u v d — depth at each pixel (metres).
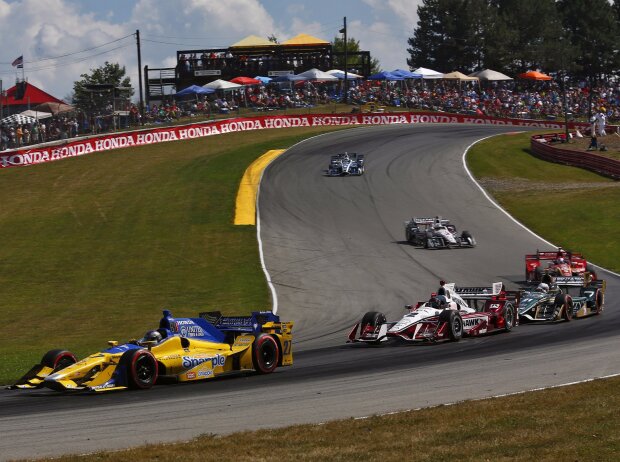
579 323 24.22
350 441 10.62
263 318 18.08
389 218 46.94
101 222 46.72
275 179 56.75
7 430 12.14
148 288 33.75
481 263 36.81
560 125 95.12
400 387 15.01
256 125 79.81
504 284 32.28
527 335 21.95
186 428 11.97
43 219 47.84
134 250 40.75
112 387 14.89
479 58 131.00
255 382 16.11
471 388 14.70
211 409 13.35
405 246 40.59
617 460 9.41
